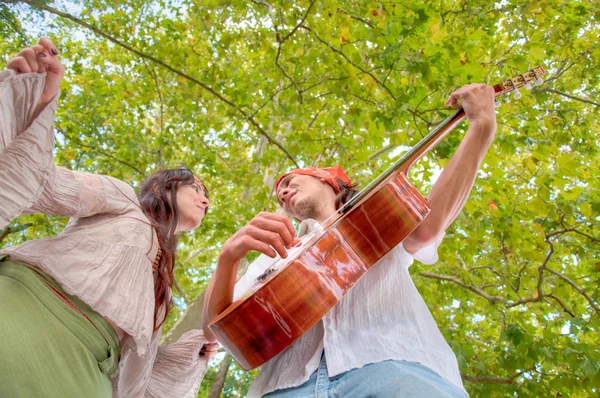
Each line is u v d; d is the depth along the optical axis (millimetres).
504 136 4590
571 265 6809
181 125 7797
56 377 1301
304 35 4715
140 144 7773
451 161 1870
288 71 5473
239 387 10047
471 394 5836
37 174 1362
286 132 6527
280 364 1677
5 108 1273
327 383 1438
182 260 8516
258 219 1714
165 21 5781
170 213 2092
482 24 4746
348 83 4539
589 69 5285
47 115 1390
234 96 5555
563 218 5121
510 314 6879
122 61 7914
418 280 7188
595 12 5086
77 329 1439
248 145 7555
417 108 4328
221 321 1581
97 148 7566
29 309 1371
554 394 5316
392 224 1680
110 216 1804
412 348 1439
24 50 1336
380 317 1584
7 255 1518
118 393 1867
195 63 5855
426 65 3951
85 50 8266
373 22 4504
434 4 4633
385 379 1299
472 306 8156
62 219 6988
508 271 5828
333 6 4301
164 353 2230
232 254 1671
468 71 4145
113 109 7969
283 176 2617
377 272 1741
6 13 4734
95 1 5742
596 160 6062
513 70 4832
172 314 8883
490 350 6891
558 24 5023
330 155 5914
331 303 1584
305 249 1641
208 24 5238
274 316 1561
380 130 5023
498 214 5453
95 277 1554
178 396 2217
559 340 5191
